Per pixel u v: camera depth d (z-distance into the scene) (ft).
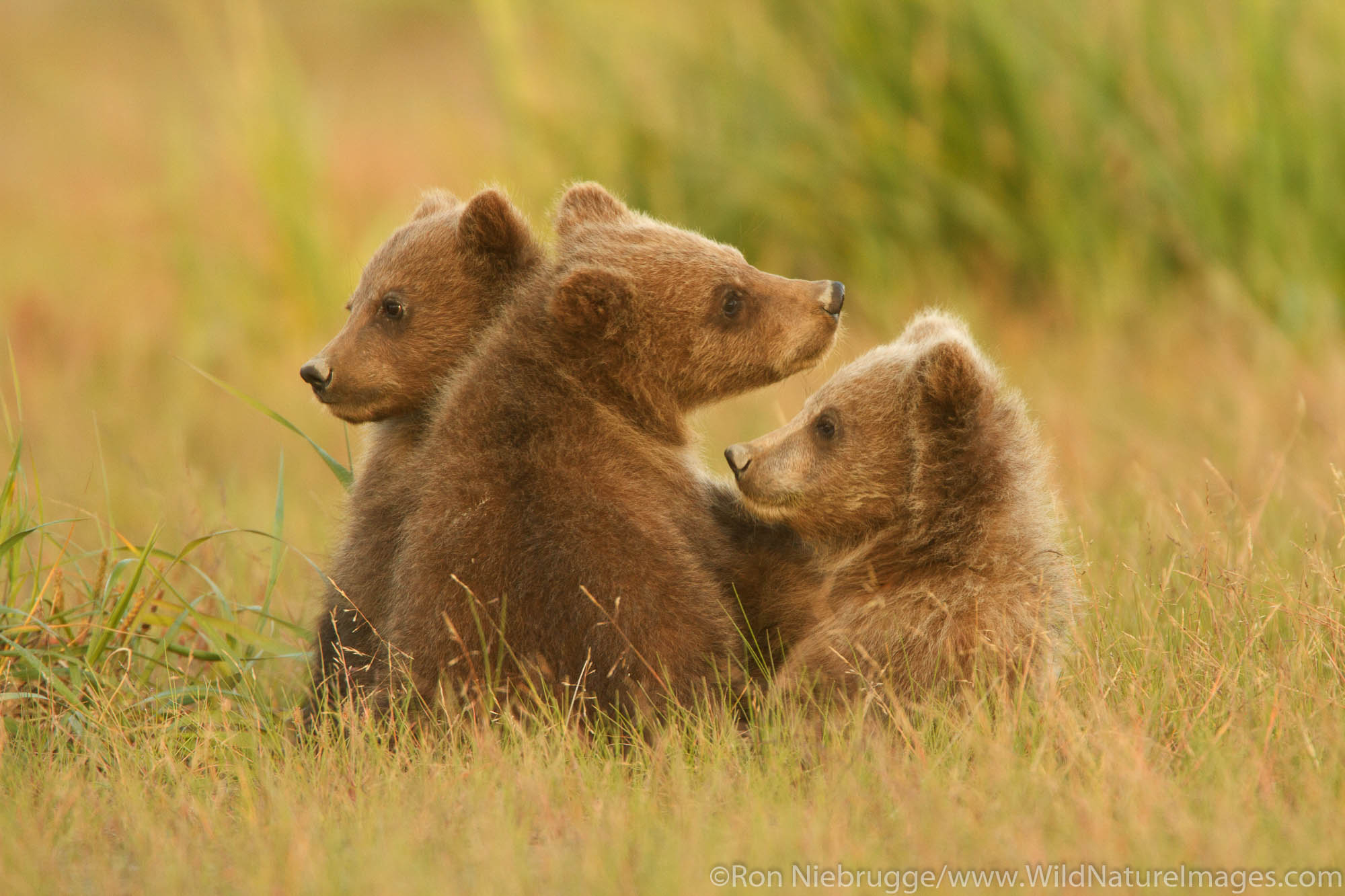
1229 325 62.44
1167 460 47.44
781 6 74.54
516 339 31.30
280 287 81.97
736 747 27.12
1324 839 22.04
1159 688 28.89
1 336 77.41
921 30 70.69
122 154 115.44
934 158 70.79
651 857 22.18
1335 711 26.68
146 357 76.33
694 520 31.04
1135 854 21.83
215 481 52.80
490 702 28.25
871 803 24.21
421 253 34.24
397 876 21.57
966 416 29.55
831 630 30.12
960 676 28.76
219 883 22.38
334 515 40.19
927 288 70.08
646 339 32.32
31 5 174.09
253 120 84.28
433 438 31.09
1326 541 37.63
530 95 77.82
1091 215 68.64
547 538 28.96
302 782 26.91
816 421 31.35
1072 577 31.40
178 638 36.42
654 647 28.45
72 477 53.26
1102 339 63.72
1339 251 63.10
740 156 72.90
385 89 130.62
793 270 72.79
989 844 22.20
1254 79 64.64
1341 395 51.31
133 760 28.07
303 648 35.60
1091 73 67.46
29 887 21.83
